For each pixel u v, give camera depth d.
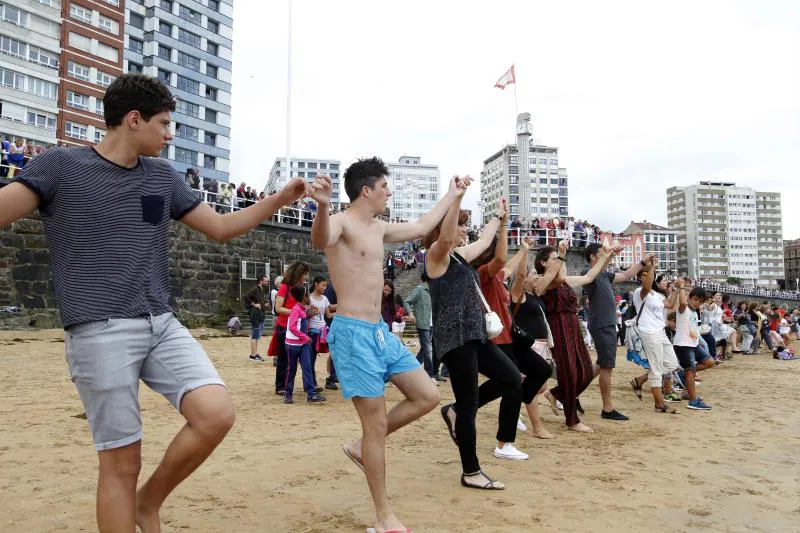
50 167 2.32
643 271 7.89
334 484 4.38
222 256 24.03
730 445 5.91
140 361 2.48
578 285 6.88
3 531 3.37
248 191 26.88
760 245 166.50
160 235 2.59
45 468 4.76
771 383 11.34
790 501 4.16
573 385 6.51
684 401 8.90
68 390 9.19
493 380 4.70
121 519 2.39
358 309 3.49
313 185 2.97
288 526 3.49
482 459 5.21
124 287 2.42
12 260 18.16
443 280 4.38
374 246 3.60
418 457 5.30
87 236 2.37
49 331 17.97
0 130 42.09
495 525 3.53
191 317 22.33
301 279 8.51
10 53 42.72
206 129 67.25
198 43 67.00
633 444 5.88
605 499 4.10
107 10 49.06
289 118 30.83
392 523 3.31
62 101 45.94
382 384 3.50
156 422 6.76
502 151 132.00
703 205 159.75
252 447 5.60
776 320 19.34
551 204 135.12
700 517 3.80
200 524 3.50
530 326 6.36
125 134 2.48
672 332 9.54
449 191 4.19
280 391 9.21
